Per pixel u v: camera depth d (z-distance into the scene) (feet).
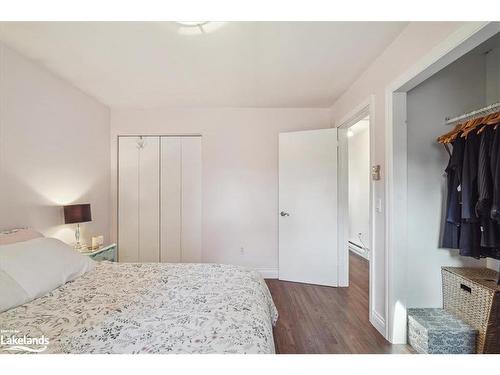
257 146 11.83
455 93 7.02
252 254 11.82
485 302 5.65
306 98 10.64
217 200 11.79
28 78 7.30
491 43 6.62
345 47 6.83
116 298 4.75
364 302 9.18
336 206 10.72
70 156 9.11
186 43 6.63
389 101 6.68
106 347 3.25
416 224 7.04
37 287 4.80
